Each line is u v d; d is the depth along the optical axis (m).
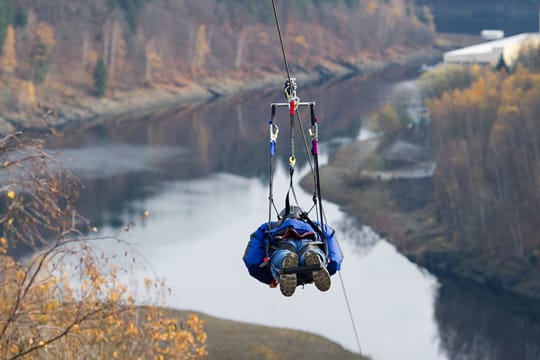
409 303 52.25
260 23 182.75
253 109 128.88
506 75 98.88
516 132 70.38
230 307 47.62
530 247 61.56
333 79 165.50
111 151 94.06
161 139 103.56
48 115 12.70
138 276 50.22
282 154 96.56
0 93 111.44
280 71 167.75
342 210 76.06
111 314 13.84
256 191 79.19
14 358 11.67
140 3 157.75
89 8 152.50
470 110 79.25
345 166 88.06
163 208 70.69
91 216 66.88
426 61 199.88
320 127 112.12
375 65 188.38
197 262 56.00
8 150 11.83
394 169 85.69
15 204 11.82
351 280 56.06
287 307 48.31
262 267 9.34
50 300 13.59
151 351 17.22
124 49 147.38
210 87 149.38
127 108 129.50
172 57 154.12
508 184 68.31
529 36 128.62
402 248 64.94
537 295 55.50
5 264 12.64
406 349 44.62
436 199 73.06
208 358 35.69
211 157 93.94
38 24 141.88
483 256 62.38
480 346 46.66
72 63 138.25
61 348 13.32
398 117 103.75
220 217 68.62
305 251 8.71
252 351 37.41
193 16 170.38
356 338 40.66
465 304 53.47
